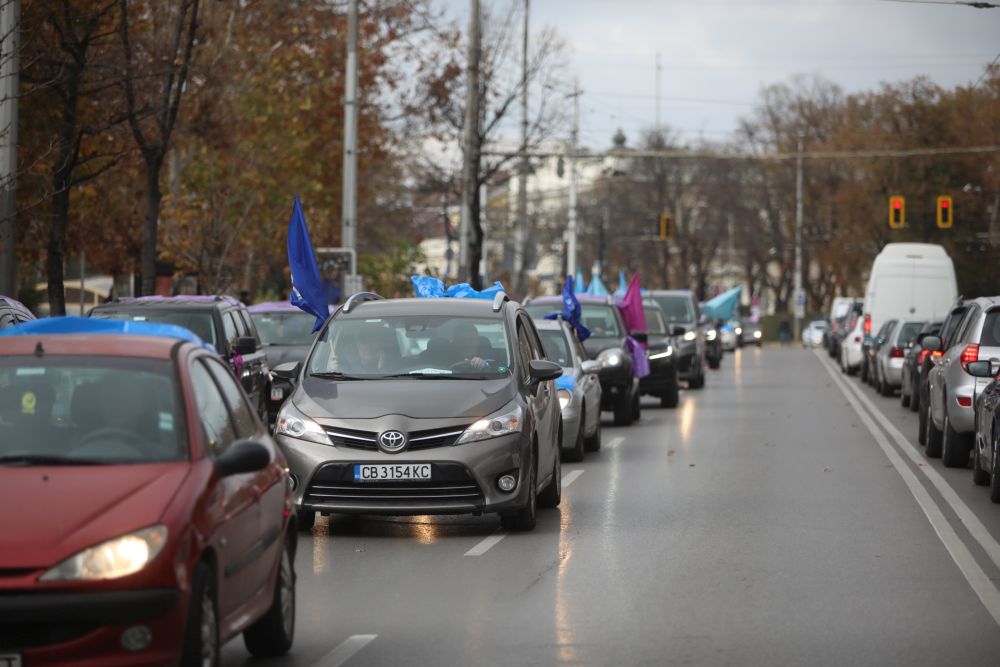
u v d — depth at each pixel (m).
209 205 93.88
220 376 21.84
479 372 36.16
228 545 19.00
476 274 106.75
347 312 38.09
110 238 87.88
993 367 48.59
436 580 28.80
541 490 37.19
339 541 33.97
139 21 65.00
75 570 16.95
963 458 50.06
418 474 33.16
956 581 28.61
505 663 21.69
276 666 21.52
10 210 50.72
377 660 21.91
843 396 94.50
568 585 28.19
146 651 17.03
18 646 16.86
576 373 53.38
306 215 102.06
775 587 27.95
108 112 63.75
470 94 105.00
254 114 97.69
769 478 46.97
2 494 17.81
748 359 164.62
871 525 36.41
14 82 50.53
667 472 48.75
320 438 33.56
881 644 22.98
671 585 28.17
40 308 97.94
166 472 18.55
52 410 19.75
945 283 109.19
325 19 111.69
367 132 115.31
